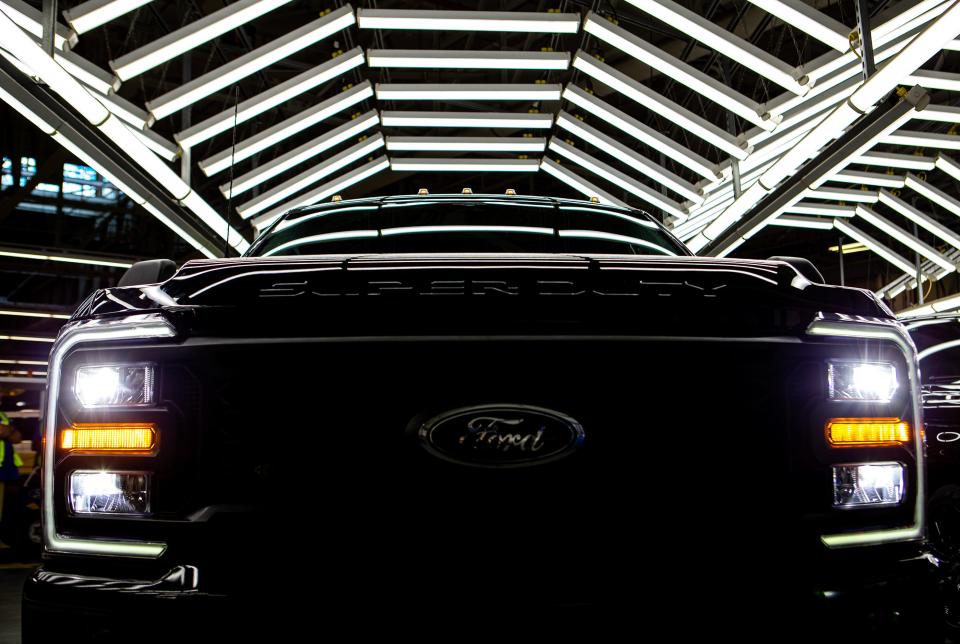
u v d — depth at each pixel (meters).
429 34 13.60
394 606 1.35
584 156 11.35
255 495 1.39
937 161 11.87
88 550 1.42
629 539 1.38
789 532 1.41
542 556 1.37
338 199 3.02
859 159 11.86
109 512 1.42
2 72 6.75
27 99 7.05
